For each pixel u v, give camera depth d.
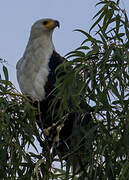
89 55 7.34
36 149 7.86
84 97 7.32
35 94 9.54
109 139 7.09
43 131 7.98
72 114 8.61
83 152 7.55
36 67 9.67
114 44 7.43
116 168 7.34
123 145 6.76
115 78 7.36
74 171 7.43
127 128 6.81
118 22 7.56
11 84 7.81
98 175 7.20
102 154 7.07
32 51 9.94
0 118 7.58
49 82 9.52
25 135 7.86
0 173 7.64
